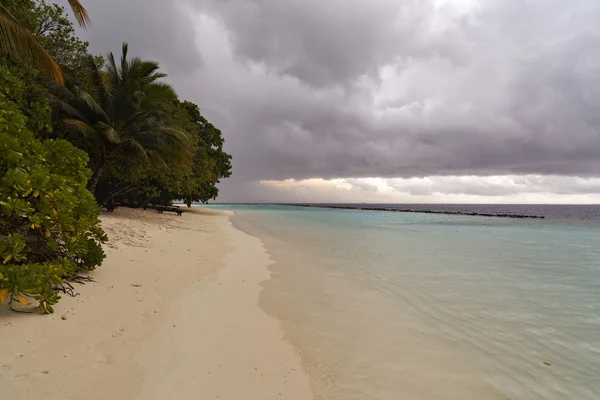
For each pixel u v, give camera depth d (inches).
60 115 590.6
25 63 402.0
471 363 158.9
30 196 183.6
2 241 154.8
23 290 148.9
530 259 465.7
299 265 378.6
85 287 208.8
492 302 254.4
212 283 272.5
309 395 128.0
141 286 234.4
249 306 225.5
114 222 504.4
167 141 716.7
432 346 176.1
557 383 143.3
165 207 1137.4
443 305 245.3
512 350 173.9
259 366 146.4
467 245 619.8
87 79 658.2
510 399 130.9
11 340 132.9
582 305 249.3
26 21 428.5
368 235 762.2
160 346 152.9
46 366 121.2
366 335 187.6
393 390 134.3
